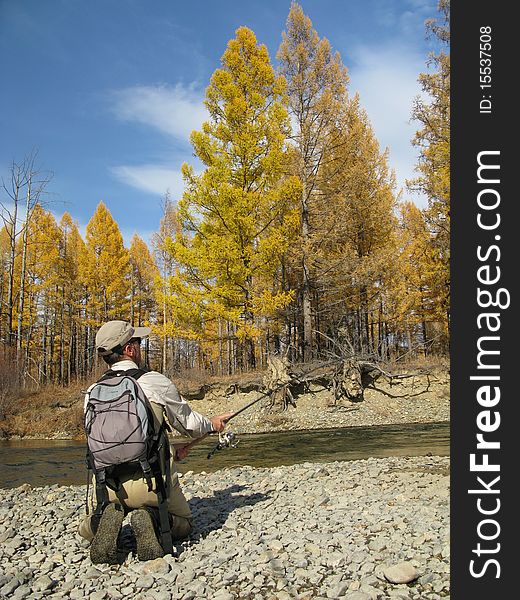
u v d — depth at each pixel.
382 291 25.61
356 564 3.29
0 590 3.21
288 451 11.73
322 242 22.55
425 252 25.62
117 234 36.25
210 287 20.11
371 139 25.44
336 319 27.11
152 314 44.78
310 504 4.97
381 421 19.39
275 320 22.25
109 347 3.88
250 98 20.23
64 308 40.12
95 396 3.63
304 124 22.42
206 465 9.96
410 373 21.83
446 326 26.81
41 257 33.16
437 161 20.23
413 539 3.65
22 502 6.23
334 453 11.04
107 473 3.58
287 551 3.63
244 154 19.73
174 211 32.25
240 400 21.92
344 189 23.30
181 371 25.84
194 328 20.44
